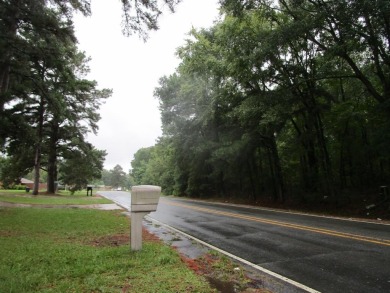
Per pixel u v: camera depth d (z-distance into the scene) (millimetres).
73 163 36875
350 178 20594
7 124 15789
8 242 7504
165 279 4809
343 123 17812
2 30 14258
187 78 34125
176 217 14867
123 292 4246
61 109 19766
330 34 15695
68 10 12242
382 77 14984
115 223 11492
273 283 4984
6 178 38500
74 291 4301
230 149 23016
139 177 99688
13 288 4297
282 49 16297
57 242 7715
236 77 18125
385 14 12406
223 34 17078
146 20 9078
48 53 16484
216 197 33750
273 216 14633
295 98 17156
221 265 5953
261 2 16094
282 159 23734
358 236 8844
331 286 4820
